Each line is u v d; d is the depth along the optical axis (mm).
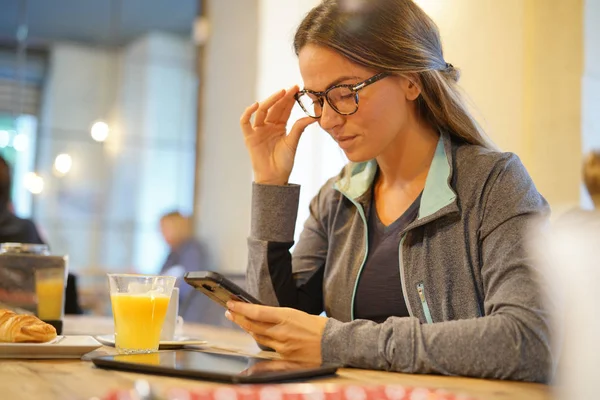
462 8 2678
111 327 1867
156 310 1135
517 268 1081
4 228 3041
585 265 479
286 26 4746
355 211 1425
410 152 1331
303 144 4238
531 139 2490
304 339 1051
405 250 1270
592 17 2436
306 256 1504
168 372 888
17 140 6270
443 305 1214
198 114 6543
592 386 465
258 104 1454
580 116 2408
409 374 990
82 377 882
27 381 844
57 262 1487
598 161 1980
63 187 6363
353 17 1214
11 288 1453
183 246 5848
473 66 2637
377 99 1221
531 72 2500
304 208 4195
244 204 5824
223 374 831
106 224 6426
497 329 983
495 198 1186
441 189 1240
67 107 6418
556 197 2406
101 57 6523
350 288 1351
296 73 4746
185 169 6516
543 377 979
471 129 1317
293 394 671
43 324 1132
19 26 6348
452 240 1224
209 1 6402
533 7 2504
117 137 6484
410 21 1255
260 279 1419
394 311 1298
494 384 929
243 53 5820
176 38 6707
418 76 1272
